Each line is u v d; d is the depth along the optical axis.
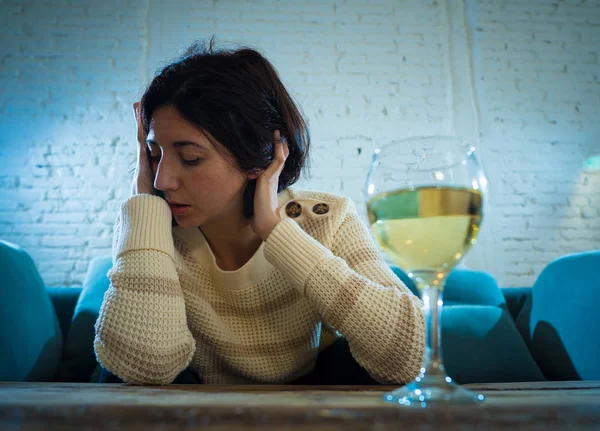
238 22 3.99
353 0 4.11
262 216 0.99
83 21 3.89
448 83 4.07
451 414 0.36
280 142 1.03
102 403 0.41
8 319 1.30
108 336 0.89
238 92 0.95
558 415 0.36
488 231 3.89
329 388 0.68
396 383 0.91
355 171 3.87
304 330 1.10
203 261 1.11
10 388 0.67
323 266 0.91
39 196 3.67
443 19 4.16
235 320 1.11
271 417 0.35
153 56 3.89
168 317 0.92
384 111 3.98
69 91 3.81
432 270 0.53
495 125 4.04
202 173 0.95
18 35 3.83
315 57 4.00
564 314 1.65
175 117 0.93
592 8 4.28
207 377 1.15
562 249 3.94
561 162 4.05
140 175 1.08
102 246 3.65
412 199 0.51
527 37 4.19
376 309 0.88
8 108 3.75
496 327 1.71
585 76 4.18
